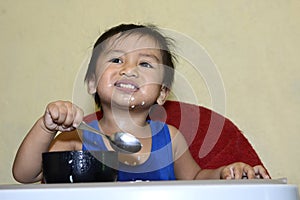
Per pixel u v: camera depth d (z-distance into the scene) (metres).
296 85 1.19
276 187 0.47
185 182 0.49
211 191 0.45
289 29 1.21
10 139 1.26
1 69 1.29
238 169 0.80
